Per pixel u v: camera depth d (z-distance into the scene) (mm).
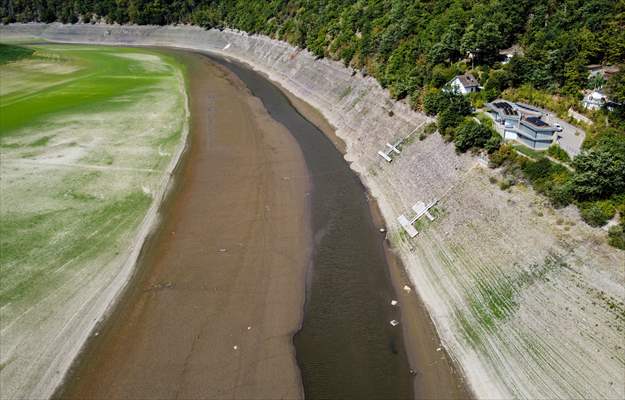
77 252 41906
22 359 31594
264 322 34656
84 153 60625
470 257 36531
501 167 40188
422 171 48125
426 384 29578
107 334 33938
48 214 47094
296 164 58250
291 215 47562
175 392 29484
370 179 53688
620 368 25578
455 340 32125
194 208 49062
